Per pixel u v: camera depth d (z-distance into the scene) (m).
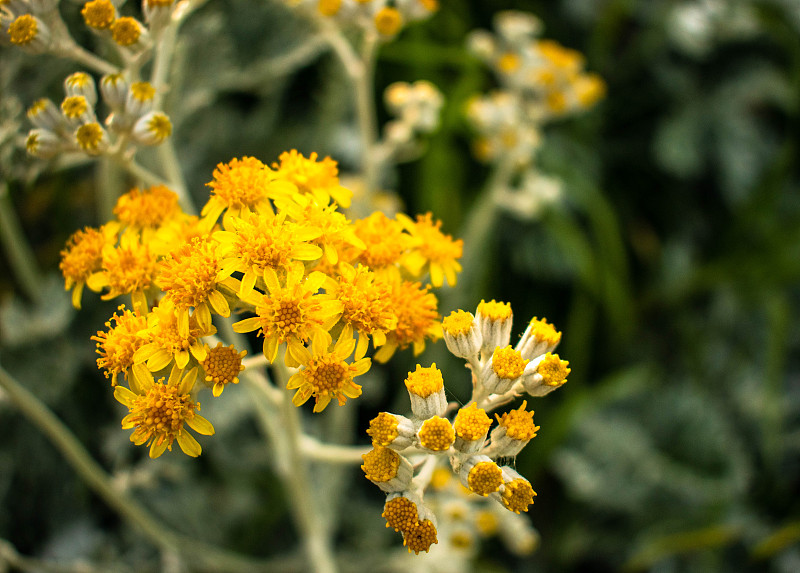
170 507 0.31
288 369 0.21
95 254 0.20
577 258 0.35
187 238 0.20
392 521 0.19
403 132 0.30
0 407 0.29
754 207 0.39
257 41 0.33
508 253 0.39
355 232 0.20
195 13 0.31
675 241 0.41
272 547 0.33
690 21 0.42
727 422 0.36
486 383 0.19
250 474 0.32
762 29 0.43
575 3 0.43
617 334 0.36
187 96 0.30
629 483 0.34
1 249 0.34
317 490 0.32
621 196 0.41
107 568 0.29
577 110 0.36
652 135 0.43
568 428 0.34
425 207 0.35
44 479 0.30
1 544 0.26
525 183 0.34
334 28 0.28
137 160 0.31
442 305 0.33
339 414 0.30
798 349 0.38
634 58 0.43
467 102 0.36
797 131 0.41
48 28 0.22
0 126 0.24
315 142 0.35
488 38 0.33
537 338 0.20
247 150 0.35
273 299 0.19
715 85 0.43
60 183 0.33
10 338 0.29
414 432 0.19
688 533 0.32
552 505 0.35
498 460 0.20
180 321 0.19
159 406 0.19
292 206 0.19
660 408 0.36
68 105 0.21
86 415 0.31
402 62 0.37
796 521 0.33
